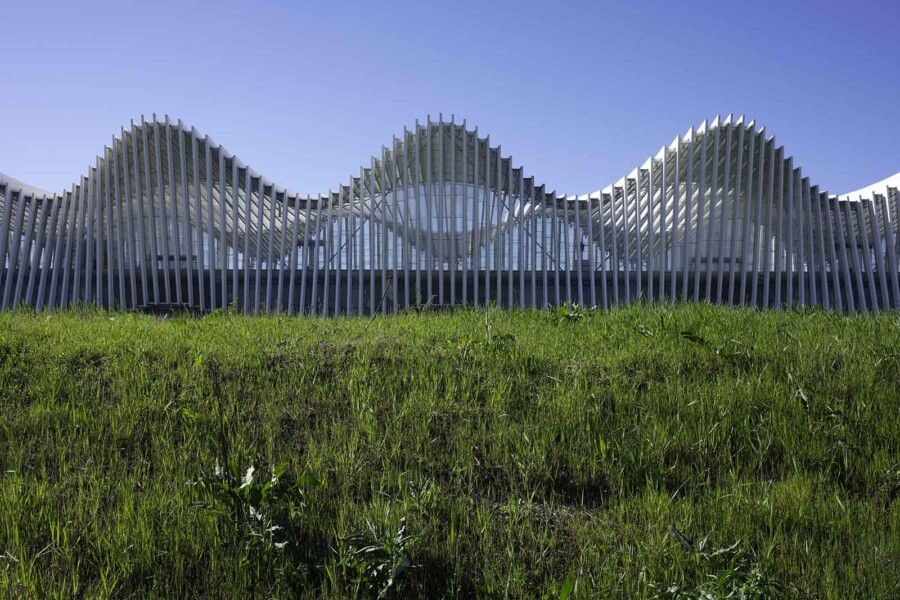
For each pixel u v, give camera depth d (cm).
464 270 4181
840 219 4134
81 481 597
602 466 637
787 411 725
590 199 4159
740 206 4228
